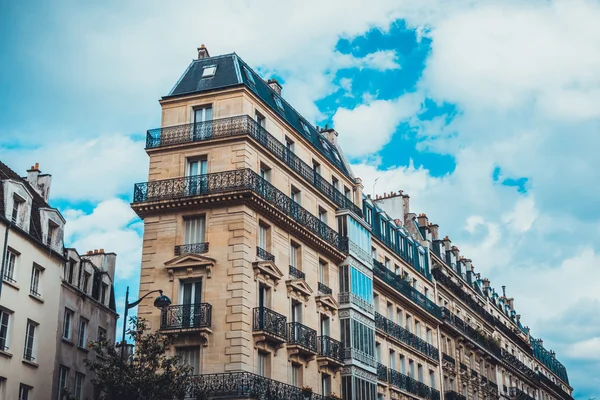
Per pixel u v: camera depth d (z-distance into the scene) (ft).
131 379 102.53
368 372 150.92
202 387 113.60
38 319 127.95
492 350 251.19
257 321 119.96
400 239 198.59
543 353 373.20
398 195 225.35
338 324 148.25
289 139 144.97
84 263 150.00
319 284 143.64
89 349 149.07
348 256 152.46
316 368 136.56
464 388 221.25
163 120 135.44
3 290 118.11
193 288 122.93
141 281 124.47
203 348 117.39
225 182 125.18
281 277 130.52
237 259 120.78
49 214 134.41
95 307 153.89
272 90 153.17
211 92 133.90
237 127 129.29
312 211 146.30
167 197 126.82
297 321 135.23
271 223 130.41
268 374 122.01
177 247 124.67
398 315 185.98
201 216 126.93
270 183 131.85
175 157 131.54
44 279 130.82
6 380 117.39
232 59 143.33
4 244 118.73
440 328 210.38
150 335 108.58
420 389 183.42
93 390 148.77
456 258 251.60
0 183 122.72
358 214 164.76
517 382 289.53
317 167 154.81
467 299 243.19
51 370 130.82
